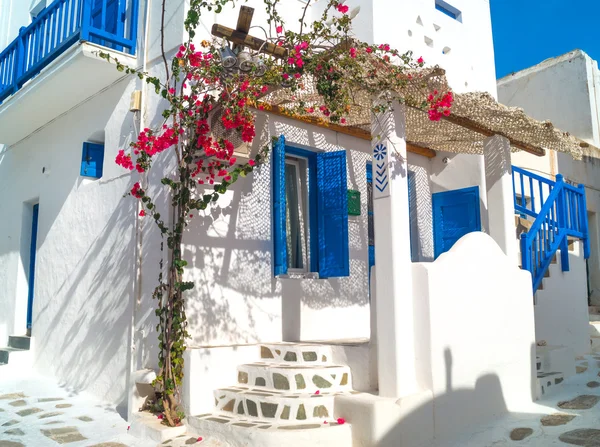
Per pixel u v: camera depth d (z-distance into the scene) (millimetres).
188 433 4918
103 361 6461
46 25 7684
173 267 5219
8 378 7570
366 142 7809
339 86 4754
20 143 9359
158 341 5594
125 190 6410
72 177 7645
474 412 5270
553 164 11680
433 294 4969
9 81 8469
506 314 5938
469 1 8664
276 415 4703
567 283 8070
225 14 6234
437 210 8414
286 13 7094
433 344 4902
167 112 5137
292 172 7227
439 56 7863
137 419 5152
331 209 6824
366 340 6422
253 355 5648
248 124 5039
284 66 4762
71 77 6762
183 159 5266
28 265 9008
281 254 6215
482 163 7984
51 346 7645
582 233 8570
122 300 6234
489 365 5559
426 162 8586
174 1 6109
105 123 7004
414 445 4641
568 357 7008
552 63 13203
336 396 4766
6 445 4793
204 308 5672
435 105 4973
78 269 7211
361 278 7363
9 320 8992
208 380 5176
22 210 9039
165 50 6145
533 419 5332
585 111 12539
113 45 6980
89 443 4828
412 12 7547
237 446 4488
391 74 4871
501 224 6863
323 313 6824
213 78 5098
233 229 6055
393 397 4688
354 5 7199
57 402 6293
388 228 4945
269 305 6270
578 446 4457
